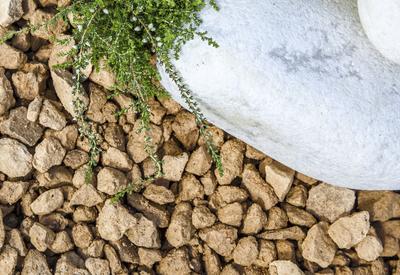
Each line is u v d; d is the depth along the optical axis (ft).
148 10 3.32
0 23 3.55
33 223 3.53
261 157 3.67
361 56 3.37
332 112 3.31
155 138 3.62
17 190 3.52
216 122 3.48
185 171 3.64
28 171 3.54
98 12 3.34
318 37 3.34
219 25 3.28
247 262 3.59
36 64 3.59
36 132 3.56
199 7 3.31
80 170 3.57
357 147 3.35
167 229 3.60
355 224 3.60
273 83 3.27
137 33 3.43
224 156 3.64
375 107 3.34
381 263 3.66
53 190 3.53
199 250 3.62
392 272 3.70
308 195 3.67
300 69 3.30
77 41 3.55
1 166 3.52
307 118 3.30
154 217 3.59
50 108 3.56
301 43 3.32
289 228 3.63
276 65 3.28
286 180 3.59
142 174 3.63
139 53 3.41
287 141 3.38
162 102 3.64
